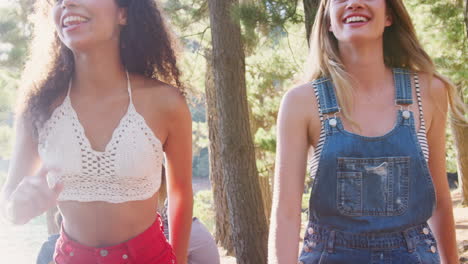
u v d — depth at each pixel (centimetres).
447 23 866
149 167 199
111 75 201
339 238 194
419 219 194
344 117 197
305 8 453
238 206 663
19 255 645
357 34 195
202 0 922
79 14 186
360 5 194
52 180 198
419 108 202
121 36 205
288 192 197
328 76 205
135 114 199
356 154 193
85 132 199
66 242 200
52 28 208
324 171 195
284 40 919
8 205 172
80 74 200
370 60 201
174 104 208
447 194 211
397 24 217
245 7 538
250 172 666
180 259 229
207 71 973
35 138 205
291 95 203
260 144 955
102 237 197
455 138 1441
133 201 197
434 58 830
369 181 192
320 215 197
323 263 194
